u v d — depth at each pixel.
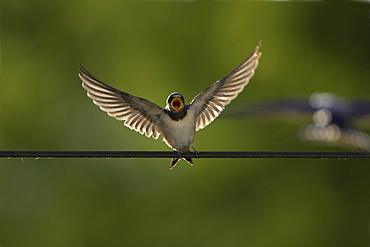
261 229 22.67
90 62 23.33
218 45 22.78
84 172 22.94
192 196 22.59
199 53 22.81
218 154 8.85
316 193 22.92
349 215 23.08
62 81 23.41
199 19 22.98
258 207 22.69
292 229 22.75
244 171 22.67
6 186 23.06
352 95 22.94
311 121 11.86
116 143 22.62
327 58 22.98
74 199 22.88
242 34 22.78
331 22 23.03
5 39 23.62
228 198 22.61
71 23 23.64
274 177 22.88
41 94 23.36
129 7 23.42
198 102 10.38
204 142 22.16
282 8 22.95
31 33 23.67
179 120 10.18
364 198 23.02
